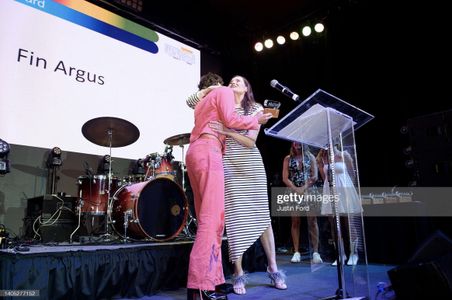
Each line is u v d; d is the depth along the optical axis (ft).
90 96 13.88
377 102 16.58
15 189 12.22
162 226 10.03
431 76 14.87
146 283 7.90
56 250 7.02
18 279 6.12
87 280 7.04
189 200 13.85
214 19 19.45
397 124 15.92
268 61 20.65
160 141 15.65
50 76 12.95
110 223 10.71
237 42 20.56
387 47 16.21
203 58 19.27
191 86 17.51
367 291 6.51
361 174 16.84
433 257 5.68
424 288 5.30
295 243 12.87
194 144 6.46
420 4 15.05
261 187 7.73
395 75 15.98
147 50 16.07
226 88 6.61
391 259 11.94
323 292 7.41
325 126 6.54
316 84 18.75
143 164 13.83
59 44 13.37
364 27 16.96
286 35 19.83
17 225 12.11
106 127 11.19
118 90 14.75
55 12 13.47
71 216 11.44
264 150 20.47
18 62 12.28
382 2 16.07
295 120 5.97
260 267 10.35
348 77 17.57
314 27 18.65
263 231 7.54
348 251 7.40
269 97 20.54
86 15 14.34
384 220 12.22
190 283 5.78
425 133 11.31
